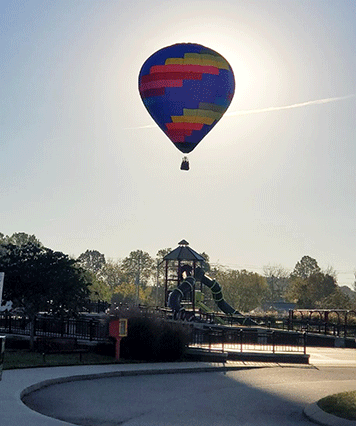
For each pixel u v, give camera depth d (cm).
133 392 2094
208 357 3192
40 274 3434
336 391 2302
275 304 15525
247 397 2114
